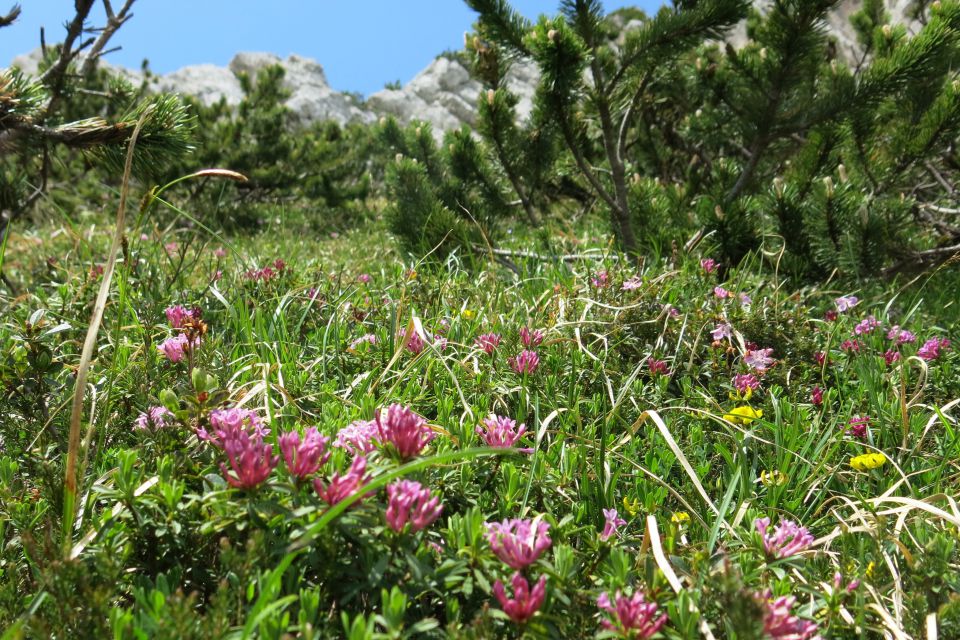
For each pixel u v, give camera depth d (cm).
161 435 179
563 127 565
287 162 1437
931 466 251
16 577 158
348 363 305
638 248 568
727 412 284
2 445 236
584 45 515
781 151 681
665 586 149
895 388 308
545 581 125
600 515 201
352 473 133
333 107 4653
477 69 623
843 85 571
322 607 137
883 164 624
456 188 682
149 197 195
